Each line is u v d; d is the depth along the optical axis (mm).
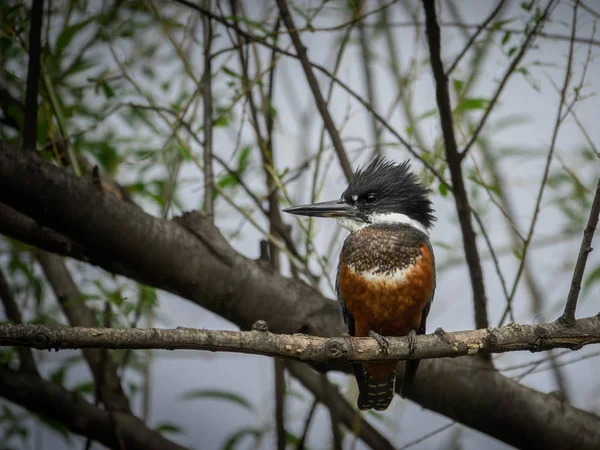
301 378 10273
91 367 10094
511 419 8812
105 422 9617
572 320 6691
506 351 6789
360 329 9102
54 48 9805
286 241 10086
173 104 10281
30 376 9414
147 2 10180
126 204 8703
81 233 8578
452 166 8328
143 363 10656
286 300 8961
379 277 8898
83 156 10492
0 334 5465
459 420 9047
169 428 10023
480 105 9539
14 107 9766
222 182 10172
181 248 8766
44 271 10508
